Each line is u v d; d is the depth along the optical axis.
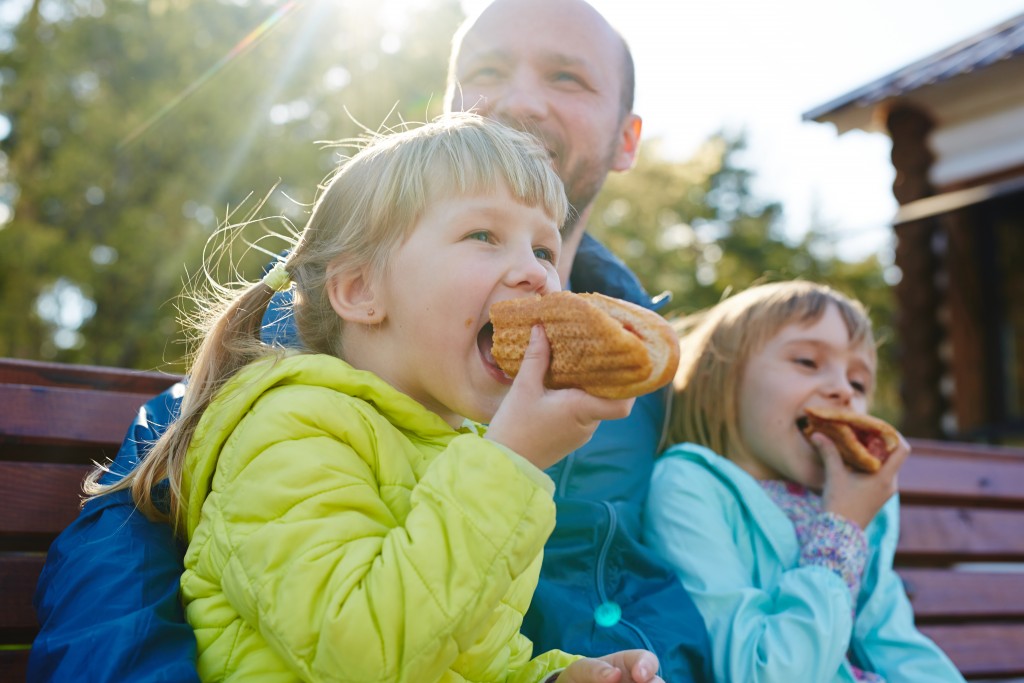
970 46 7.18
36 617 1.53
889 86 7.14
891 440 1.89
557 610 1.58
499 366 1.24
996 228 7.51
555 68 2.12
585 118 2.12
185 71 11.96
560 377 1.14
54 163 11.78
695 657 1.62
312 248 1.41
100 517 1.30
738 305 2.13
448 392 1.28
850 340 2.05
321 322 1.40
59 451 1.67
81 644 1.13
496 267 1.27
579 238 2.18
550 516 1.12
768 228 25.84
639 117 2.42
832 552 1.80
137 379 1.75
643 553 1.73
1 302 11.33
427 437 1.33
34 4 12.28
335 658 1.03
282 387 1.25
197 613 1.18
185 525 1.33
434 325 1.26
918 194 7.45
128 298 11.91
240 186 11.83
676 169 21.44
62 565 1.25
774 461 2.00
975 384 7.49
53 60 12.07
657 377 1.07
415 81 12.16
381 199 1.32
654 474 1.97
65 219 12.08
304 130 12.45
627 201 20.97
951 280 7.54
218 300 1.54
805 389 1.98
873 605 1.92
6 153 12.59
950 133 7.28
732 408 2.04
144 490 1.29
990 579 2.60
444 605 1.04
